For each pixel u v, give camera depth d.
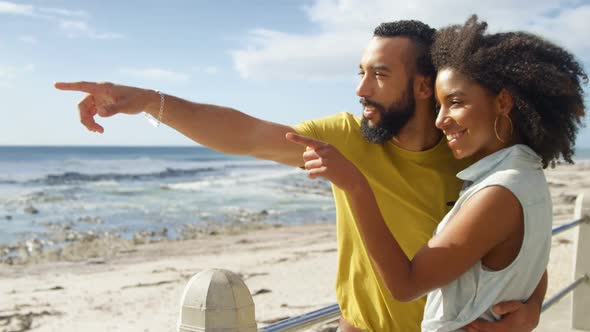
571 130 1.86
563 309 5.43
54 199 29.28
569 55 1.85
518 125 1.80
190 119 2.12
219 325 1.47
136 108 2.01
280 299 8.89
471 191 1.75
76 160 70.50
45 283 10.90
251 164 66.25
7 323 8.16
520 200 1.68
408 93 2.21
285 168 57.94
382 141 2.25
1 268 12.66
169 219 22.33
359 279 2.33
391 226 2.34
